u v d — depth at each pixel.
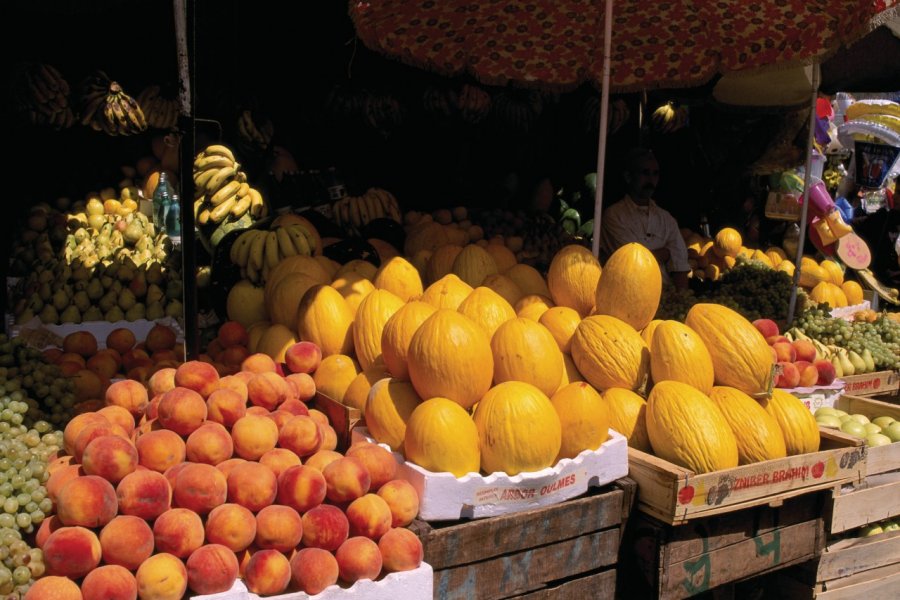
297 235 3.58
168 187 4.62
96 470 1.93
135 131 5.40
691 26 4.98
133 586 1.78
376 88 5.76
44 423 2.40
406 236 4.68
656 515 2.54
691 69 5.25
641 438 2.74
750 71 5.04
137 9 5.62
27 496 1.98
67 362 2.80
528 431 2.31
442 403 2.32
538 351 2.57
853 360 4.61
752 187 7.50
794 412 2.93
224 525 1.91
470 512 2.27
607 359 2.81
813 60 4.68
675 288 5.14
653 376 2.84
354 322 2.87
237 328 3.05
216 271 3.54
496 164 6.49
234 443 2.16
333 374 2.79
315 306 2.89
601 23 4.96
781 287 5.20
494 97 6.18
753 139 6.79
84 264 4.10
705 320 2.97
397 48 4.71
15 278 4.60
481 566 2.26
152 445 2.03
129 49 6.01
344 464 2.10
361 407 2.64
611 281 2.97
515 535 2.31
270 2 5.75
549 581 2.41
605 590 2.54
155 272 3.96
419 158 6.28
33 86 5.06
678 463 2.62
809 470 2.85
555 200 6.67
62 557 1.76
